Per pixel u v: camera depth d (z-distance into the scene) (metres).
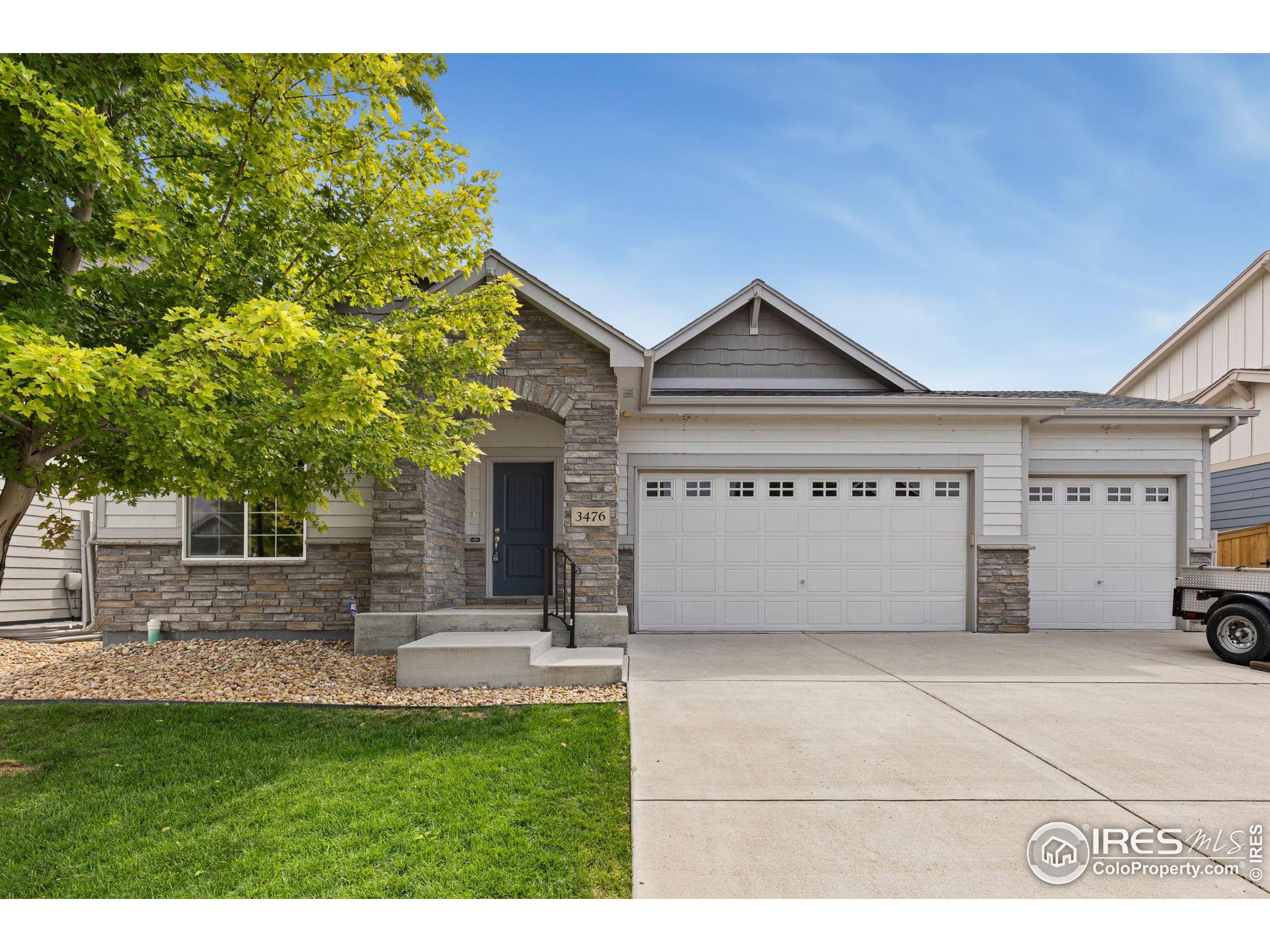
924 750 4.70
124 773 4.37
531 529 11.17
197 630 8.99
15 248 4.26
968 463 10.76
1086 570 11.24
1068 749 4.73
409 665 6.60
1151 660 8.07
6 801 3.97
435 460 5.79
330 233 5.21
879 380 12.16
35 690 6.59
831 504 10.82
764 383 12.30
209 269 4.73
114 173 3.78
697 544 10.75
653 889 2.98
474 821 3.62
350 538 9.04
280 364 5.07
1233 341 15.43
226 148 4.95
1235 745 4.82
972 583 10.68
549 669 6.61
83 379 3.21
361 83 5.02
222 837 3.49
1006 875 3.10
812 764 4.43
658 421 10.76
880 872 3.12
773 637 10.00
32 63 3.95
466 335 7.71
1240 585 8.16
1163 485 11.34
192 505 9.08
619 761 4.51
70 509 11.50
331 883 3.04
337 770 4.38
